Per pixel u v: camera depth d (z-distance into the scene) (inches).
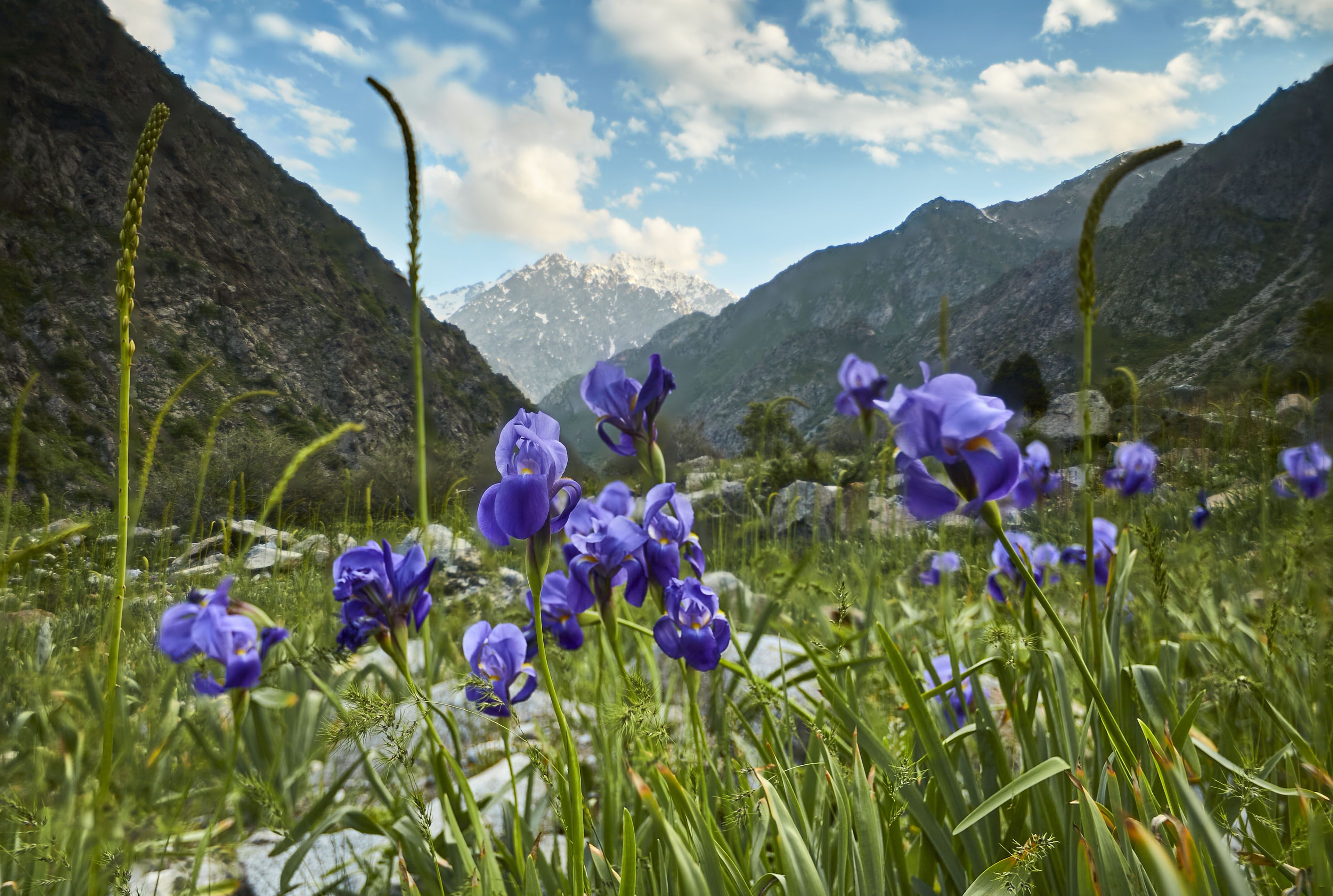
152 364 2191.2
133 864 87.7
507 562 275.6
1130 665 77.0
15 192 3361.2
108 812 80.3
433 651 147.1
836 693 74.9
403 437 611.5
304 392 3617.1
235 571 166.4
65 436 2062.0
